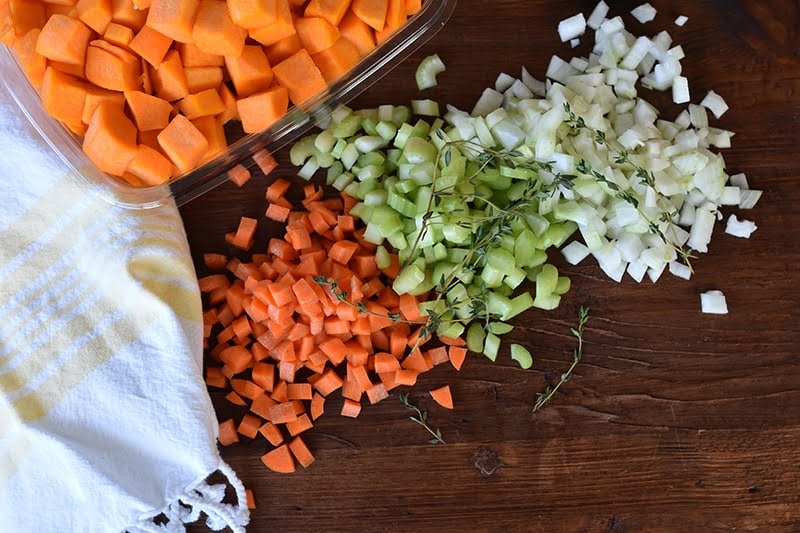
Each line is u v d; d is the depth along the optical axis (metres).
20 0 1.26
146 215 1.49
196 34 1.25
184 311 1.49
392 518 1.62
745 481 1.67
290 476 1.60
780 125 1.67
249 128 1.39
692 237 1.64
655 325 1.65
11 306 1.45
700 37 1.66
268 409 1.57
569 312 1.63
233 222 1.62
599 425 1.64
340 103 1.53
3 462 1.45
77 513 1.45
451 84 1.64
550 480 1.64
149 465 1.44
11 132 1.44
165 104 1.32
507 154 1.47
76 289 1.47
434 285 1.59
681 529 1.67
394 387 1.60
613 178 1.55
